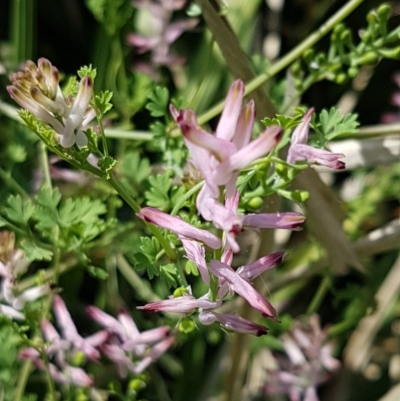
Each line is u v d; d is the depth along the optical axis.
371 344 0.30
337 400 0.29
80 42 0.35
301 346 0.24
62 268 0.23
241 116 0.14
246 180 0.17
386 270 0.30
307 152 0.17
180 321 0.17
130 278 0.24
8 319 0.20
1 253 0.19
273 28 0.30
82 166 0.17
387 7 0.20
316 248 0.26
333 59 0.21
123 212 0.28
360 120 0.36
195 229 0.15
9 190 0.24
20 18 0.26
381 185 0.27
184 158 0.21
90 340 0.20
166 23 0.25
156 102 0.21
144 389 0.26
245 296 0.15
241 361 0.24
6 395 0.21
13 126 0.24
